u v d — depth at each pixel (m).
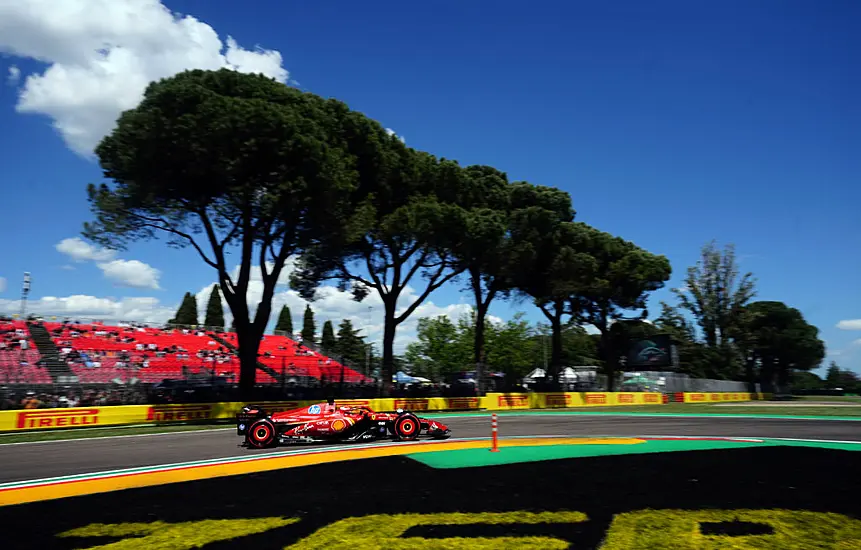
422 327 65.75
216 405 24.08
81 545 5.96
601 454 11.88
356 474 9.84
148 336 39.03
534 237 36.19
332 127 25.78
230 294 25.31
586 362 71.62
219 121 20.86
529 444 13.91
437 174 31.25
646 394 44.38
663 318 68.31
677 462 10.66
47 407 22.55
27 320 34.56
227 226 24.72
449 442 14.55
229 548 5.83
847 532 6.13
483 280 39.41
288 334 47.91
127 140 21.42
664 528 6.32
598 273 43.34
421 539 6.05
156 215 24.05
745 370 71.62
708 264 62.06
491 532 6.26
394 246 30.61
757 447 12.70
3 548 5.89
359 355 71.94
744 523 6.50
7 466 11.36
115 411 21.69
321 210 23.86
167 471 10.48
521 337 63.09
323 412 14.57
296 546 5.88
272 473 10.06
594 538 5.98
